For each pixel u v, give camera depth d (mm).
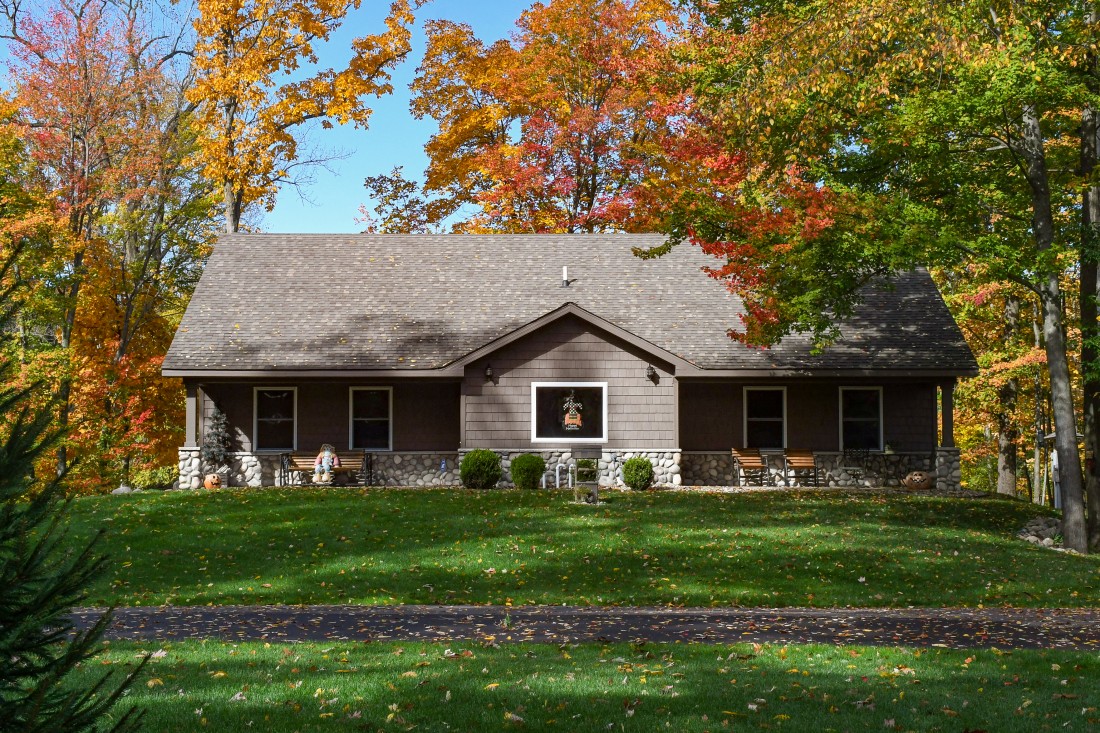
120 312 33906
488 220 35938
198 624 11945
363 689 8273
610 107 32469
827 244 18484
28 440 4297
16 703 3893
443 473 26734
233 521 19328
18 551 4062
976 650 10320
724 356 26031
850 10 15844
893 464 26719
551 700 7938
